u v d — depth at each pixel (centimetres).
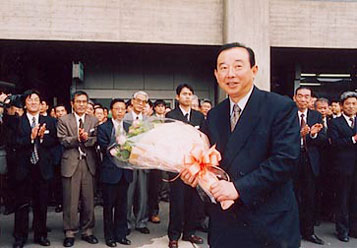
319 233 603
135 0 818
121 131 250
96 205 775
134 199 603
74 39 801
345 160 564
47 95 1123
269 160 207
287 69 1134
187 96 541
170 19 830
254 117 215
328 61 1111
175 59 1098
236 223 215
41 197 531
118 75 1084
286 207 216
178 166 215
